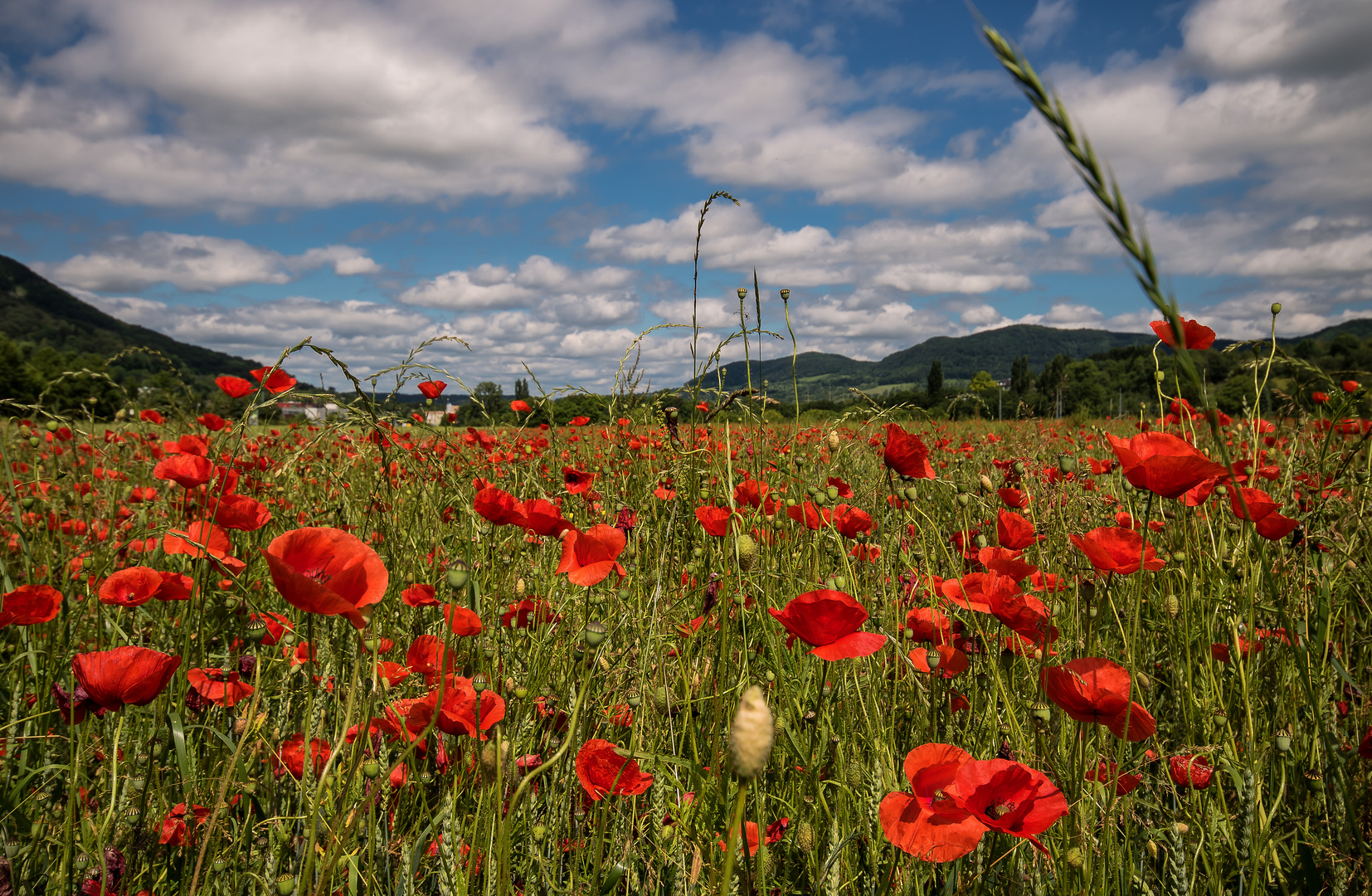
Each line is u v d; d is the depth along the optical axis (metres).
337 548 1.47
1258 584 2.68
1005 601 1.86
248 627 1.97
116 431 6.03
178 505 3.54
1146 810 1.96
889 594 2.71
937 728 2.17
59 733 2.18
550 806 1.79
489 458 4.56
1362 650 2.65
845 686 2.23
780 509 3.11
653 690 2.12
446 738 2.00
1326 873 1.76
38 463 4.72
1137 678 2.25
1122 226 0.71
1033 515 3.29
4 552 2.98
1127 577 2.82
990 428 9.80
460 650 2.33
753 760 0.88
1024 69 0.69
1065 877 1.53
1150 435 2.04
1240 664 2.13
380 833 1.76
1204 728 2.22
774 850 1.74
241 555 3.18
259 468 3.46
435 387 4.05
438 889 1.70
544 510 2.14
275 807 1.85
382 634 2.49
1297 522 2.31
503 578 2.78
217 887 1.65
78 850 1.77
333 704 2.08
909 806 1.34
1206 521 3.13
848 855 1.69
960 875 1.64
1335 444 3.76
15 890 1.55
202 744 2.15
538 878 1.67
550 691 2.27
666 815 1.77
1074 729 1.98
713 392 3.19
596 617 2.49
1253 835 1.72
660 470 4.18
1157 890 1.70
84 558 3.17
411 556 3.00
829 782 1.80
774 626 2.32
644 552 3.36
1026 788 1.32
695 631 2.40
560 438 6.16
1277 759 2.18
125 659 1.56
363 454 2.81
